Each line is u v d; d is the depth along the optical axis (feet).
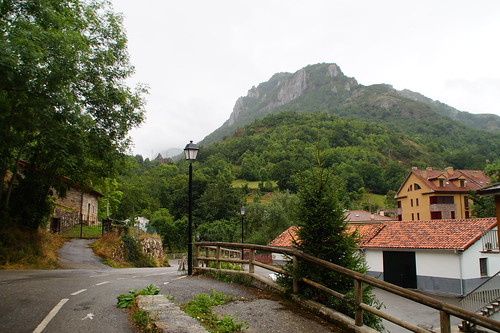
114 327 18.26
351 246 24.25
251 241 166.81
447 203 191.31
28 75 31.94
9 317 19.65
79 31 55.11
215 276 34.40
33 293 26.20
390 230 99.30
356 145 415.64
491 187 32.60
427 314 61.87
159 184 311.06
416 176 203.00
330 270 23.22
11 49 30.35
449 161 447.42
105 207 186.70
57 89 37.40
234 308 22.77
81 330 17.70
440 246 82.69
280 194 190.60
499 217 34.01
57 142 52.54
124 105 64.80
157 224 213.66
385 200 297.53
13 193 64.95
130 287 29.19
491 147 504.43
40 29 35.65
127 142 68.39
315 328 19.65
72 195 118.93
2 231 56.80
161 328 16.30
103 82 62.23
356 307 19.76
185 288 28.43
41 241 66.13
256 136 488.85
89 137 59.88
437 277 83.92
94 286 29.81
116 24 64.39
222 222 217.36
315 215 25.09
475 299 59.98
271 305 23.48
